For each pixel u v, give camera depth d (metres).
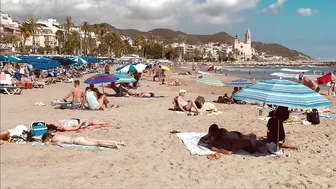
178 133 10.51
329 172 7.35
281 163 7.88
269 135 9.02
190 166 7.55
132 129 11.20
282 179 6.85
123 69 27.28
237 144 8.70
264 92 7.62
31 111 14.80
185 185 6.43
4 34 106.62
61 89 25.20
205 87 33.41
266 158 8.26
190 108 15.07
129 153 8.47
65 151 8.50
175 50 186.75
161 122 12.51
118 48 136.88
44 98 19.55
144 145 9.23
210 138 9.23
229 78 57.75
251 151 8.62
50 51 114.38
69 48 103.31
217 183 6.57
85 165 7.49
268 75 75.81
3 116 13.54
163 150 8.79
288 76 70.06
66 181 6.48
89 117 13.41
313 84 22.05
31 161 7.68
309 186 6.52
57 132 10.41
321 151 8.98
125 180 6.61
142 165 7.57
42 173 6.91
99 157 8.09
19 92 21.62
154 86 32.34
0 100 18.22
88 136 10.12
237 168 7.46
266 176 7.01
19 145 9.04
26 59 32.12
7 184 6.26
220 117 13.87
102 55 126.94
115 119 13.02
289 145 9.23
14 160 7.72
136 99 20.19
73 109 15.40
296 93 7.50
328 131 11.45
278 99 7.34
